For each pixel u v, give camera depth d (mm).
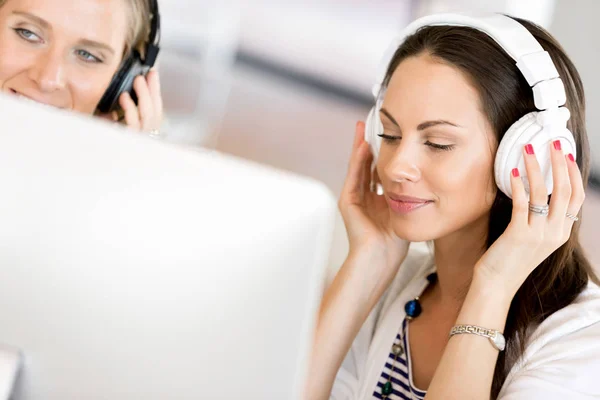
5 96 551
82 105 1514
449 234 1312
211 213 560
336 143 5098
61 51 1469
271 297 569
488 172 1206
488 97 1178
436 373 1154
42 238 556
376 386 1342
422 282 1430
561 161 1138
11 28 1449
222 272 562
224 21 5117
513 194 1148
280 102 5316
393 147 1261
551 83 1136
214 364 576
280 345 578
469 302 1170
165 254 558
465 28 1209
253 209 561
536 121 1151
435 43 1207
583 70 4406
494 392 1202
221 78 5090
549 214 1150
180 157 559
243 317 570
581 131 1284
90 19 1466
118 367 577
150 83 1581
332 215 571
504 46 1158
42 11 1437
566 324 1201
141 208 556
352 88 5492
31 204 553
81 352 577
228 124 4988
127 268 560
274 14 5289
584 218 4004
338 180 4723
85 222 555
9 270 563
